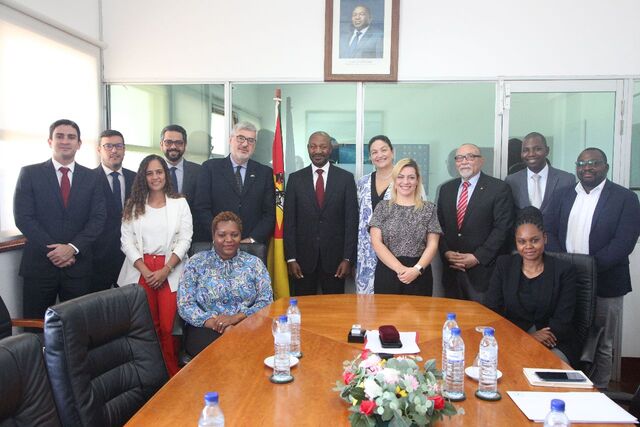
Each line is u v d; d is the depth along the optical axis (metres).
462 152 3.77
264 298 2.87
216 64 4.38
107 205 3.81
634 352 4.12
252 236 3.81
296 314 2.23
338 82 4.32
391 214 3.35
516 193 4.15
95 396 1.69
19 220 3.31
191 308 2.73
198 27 4.36
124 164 4.52
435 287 4.20
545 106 4.17
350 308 2.71
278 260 3.97
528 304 2.73
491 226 3.72
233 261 2.87
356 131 4.34
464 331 2.28
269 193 3.95
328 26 4.23
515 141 4.20
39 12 3.68
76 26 4.13
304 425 1.40
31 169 3.38
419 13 4.21
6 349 1.35
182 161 4.16
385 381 1.28
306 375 1.77
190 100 4.43
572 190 3.76
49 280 3.39
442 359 1.91
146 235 3.39
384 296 3.02
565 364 1.87
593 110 4.12
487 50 4.18
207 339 2.66
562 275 2.70
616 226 3.55
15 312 3.53
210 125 4.43
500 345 2.09
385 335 2.06
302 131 4.37
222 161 3.92
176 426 1.39
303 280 3.98
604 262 3.53
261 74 4.35
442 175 4.30
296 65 4.32
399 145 4.32
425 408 1.24
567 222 3.73
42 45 3.71
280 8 4.30
